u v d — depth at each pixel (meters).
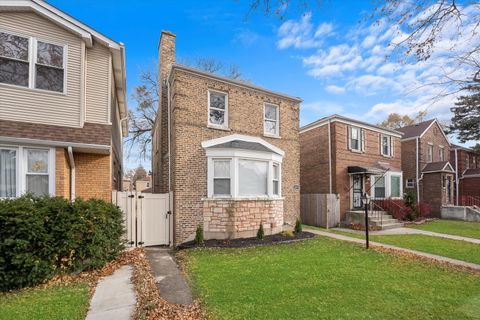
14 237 5.91
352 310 4.86
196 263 7.79
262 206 11.80
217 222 10.98
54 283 6.16
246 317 4.56
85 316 4.56
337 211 16.44
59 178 8.31
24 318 4.45
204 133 11.46
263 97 13.41
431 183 22.31
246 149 11.41
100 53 9.57
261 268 7.25
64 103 8.55
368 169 16.78
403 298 5.41
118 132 16.06
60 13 8.55
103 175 9.84
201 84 11.55
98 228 7.18
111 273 6.86
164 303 5.13
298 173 14.48
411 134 23.75
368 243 10.09
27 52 8.19
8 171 7.79
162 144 13.21
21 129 7.80
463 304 5.18
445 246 10.50
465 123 14.74
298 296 5.43
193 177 11.01
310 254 8.84
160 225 10.55
